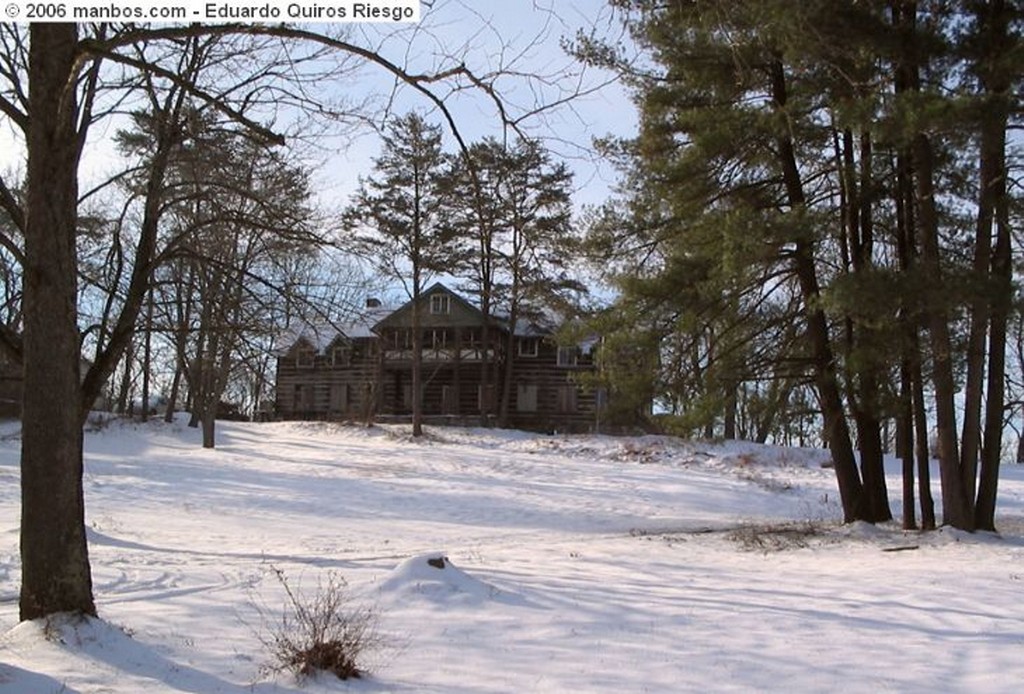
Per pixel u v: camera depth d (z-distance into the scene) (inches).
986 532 617.0
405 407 2071.9
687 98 687.7
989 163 586.9
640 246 723.4
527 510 916.0
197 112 363.3
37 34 276.4
